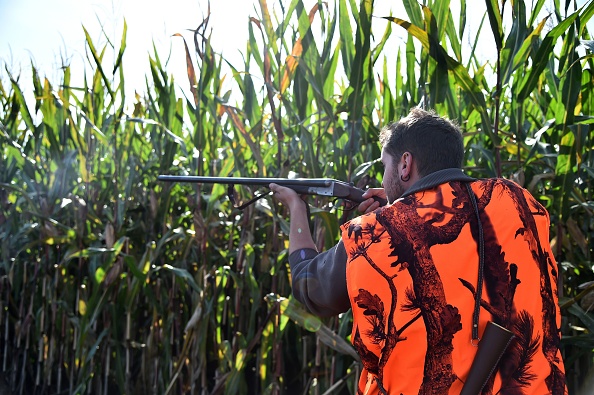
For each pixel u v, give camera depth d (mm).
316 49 2922
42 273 4238
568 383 2770
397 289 1317
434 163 1450
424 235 1335
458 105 3168
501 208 1377
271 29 3037
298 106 3090
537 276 1353
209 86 3223
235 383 3035
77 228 3854
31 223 4277
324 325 2797
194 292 3461
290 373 3656
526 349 1289
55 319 3992
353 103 2822
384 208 1412
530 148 2785
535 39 2789
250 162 3625
